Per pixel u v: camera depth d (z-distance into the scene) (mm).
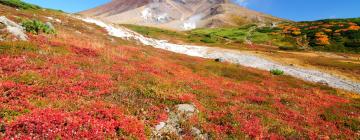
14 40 24969
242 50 87812
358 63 69938
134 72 24062
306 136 16328
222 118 17094
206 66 43031
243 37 146500
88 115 13578
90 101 15492
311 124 18609
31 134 11094
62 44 28328
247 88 28797
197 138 14453
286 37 138375
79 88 17203
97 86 18391
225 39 138375
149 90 19547
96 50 30016
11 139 10602
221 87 27156
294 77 46969
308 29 143750
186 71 33875
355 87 46125
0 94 14391
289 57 74750
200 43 110625
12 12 57406
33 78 17234
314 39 125500
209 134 15188
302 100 25703
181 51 76750
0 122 11609
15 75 17172
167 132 14398
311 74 54281
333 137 16766
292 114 20281
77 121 12422
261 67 59219
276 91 29344
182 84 24328
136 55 34750
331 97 30328
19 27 29062
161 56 47531
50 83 17234
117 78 21266
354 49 108000
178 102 18312
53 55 23969
